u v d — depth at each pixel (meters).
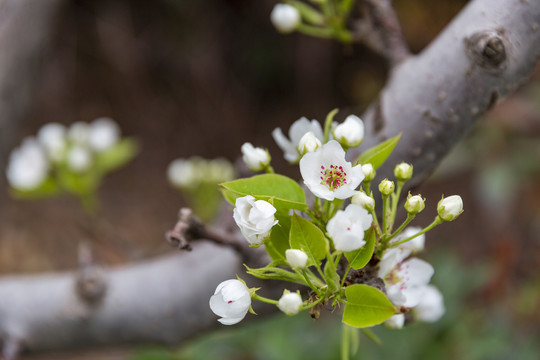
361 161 0.80
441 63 0.84
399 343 1.45
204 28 3.01
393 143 0.79
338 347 1.41
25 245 2.73
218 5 2.98
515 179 1.88
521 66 0.83
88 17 2.93
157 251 1.27
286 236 0.77
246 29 3.02
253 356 1.57
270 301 0.76
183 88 3.11
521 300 1.94
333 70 3.05
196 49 3.04
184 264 0.95
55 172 1.27
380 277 0.79
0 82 1.38
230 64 3.08
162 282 0.96
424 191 2.83
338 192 0.75
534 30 0.82
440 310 0.88
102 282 0.97
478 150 1.90
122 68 3.02
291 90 3.12
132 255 1.27
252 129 3.13
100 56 3.00
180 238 0.82
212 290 0.93
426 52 0.85
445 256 1.64
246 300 0.76
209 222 1.48
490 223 2.55
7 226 2.76
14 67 1.38
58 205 2.82
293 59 3.04
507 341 1.66
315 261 0.75
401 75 0.86
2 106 1.40
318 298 0.76
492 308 1.77
